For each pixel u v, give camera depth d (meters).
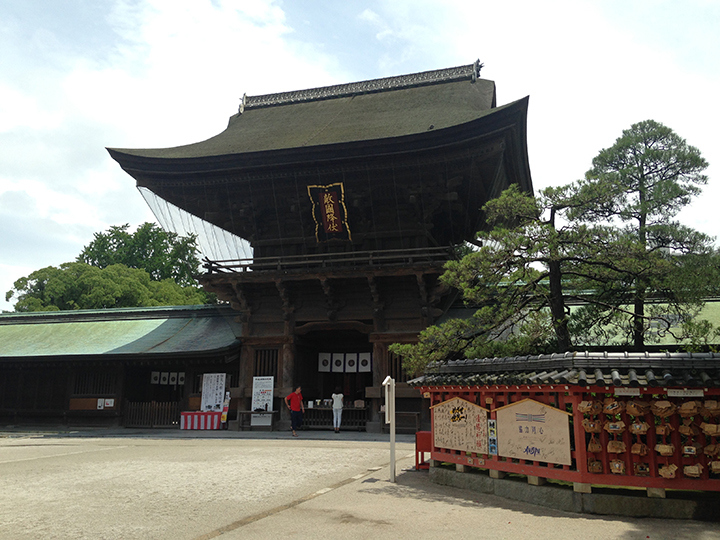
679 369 8.32
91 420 29.36
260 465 13.28
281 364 26.61
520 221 14.95
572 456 8.77
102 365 29.59
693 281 12.98
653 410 8.22
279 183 27.34
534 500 9.11
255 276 26.44
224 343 28.23
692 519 7.96
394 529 7.47
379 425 24.62
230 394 26.61
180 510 8.48
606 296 16.50
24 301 54.25
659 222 15.81
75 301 56.19
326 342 31.36
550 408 9.03
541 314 15.25
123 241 70.50
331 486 10.73
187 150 29.66
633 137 17.05
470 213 29.08
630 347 17.41
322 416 26.80
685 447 8.17
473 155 24.00
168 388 32.38
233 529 7.40
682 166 16.53
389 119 29.70
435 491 10.33
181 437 22.80
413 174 25.69
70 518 7.93
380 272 24.77
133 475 11.76
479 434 10.44
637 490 8.62
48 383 30.53
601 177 14.12
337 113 32.75
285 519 7.99
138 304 56.19
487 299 15.11
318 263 27.81
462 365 11.26
